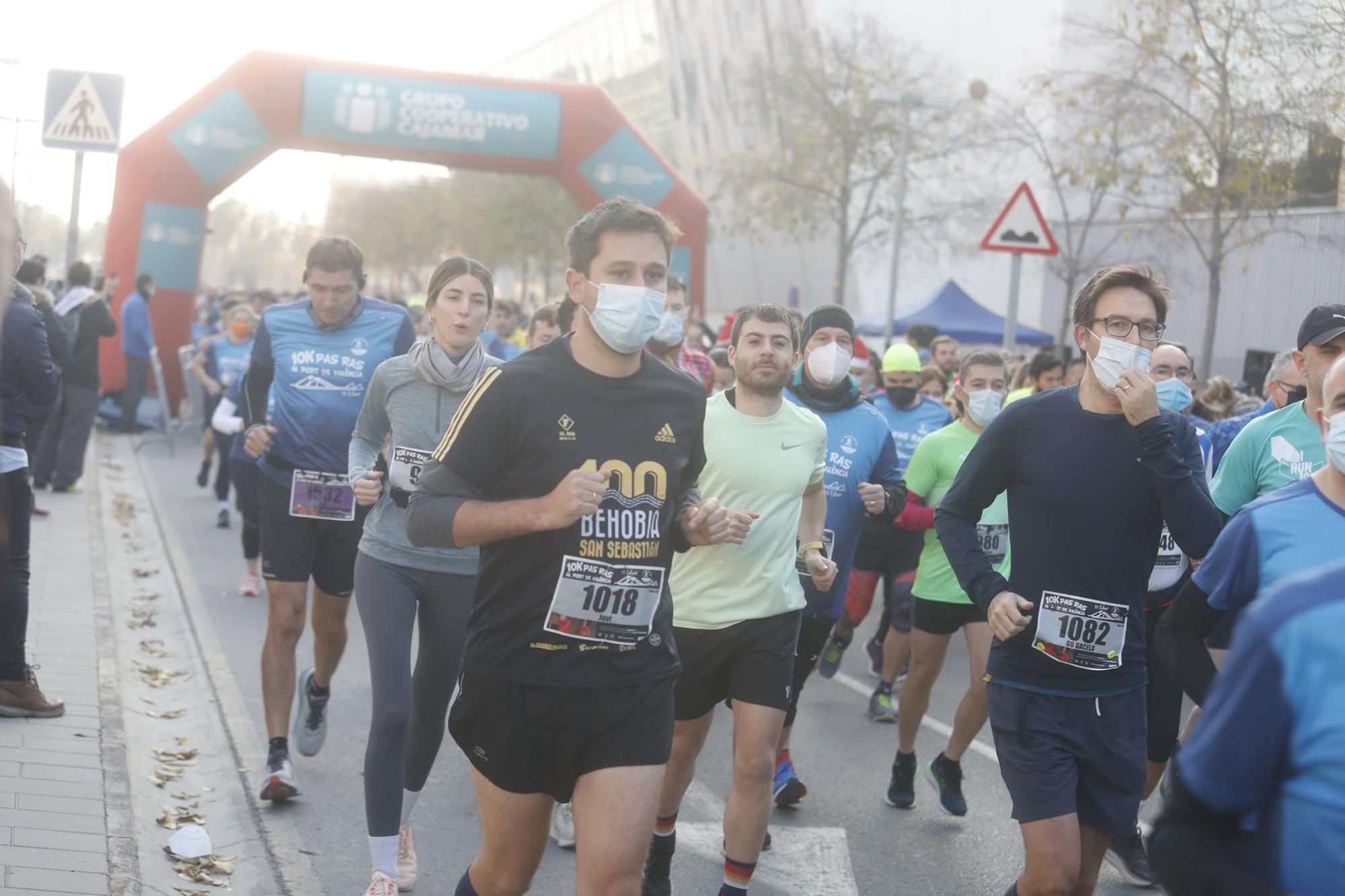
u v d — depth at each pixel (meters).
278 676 5.23
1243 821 1.83
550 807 3.21
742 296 51.88
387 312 5.39
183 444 18.17
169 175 19.23
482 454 3.07
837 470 5.21
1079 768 3.72
